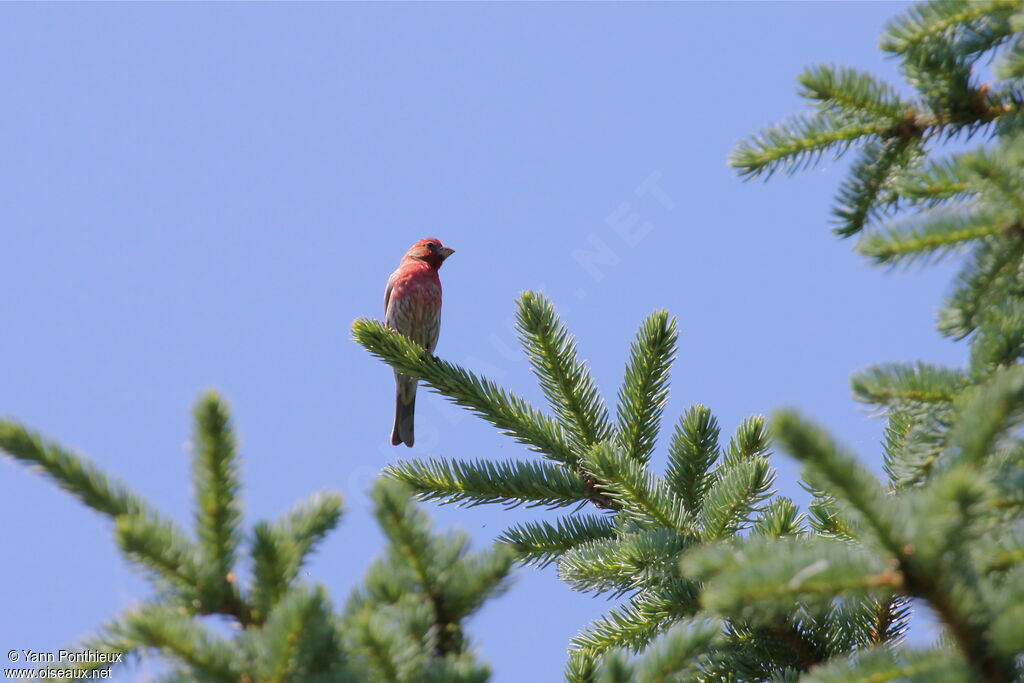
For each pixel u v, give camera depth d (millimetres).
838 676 3801
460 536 4422
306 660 3914
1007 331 4848
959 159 5406
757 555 3686
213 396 4461
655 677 4371
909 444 5152
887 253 5141
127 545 4199
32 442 4371
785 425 3561
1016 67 5770
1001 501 4117
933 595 3516
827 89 6270
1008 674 3539
